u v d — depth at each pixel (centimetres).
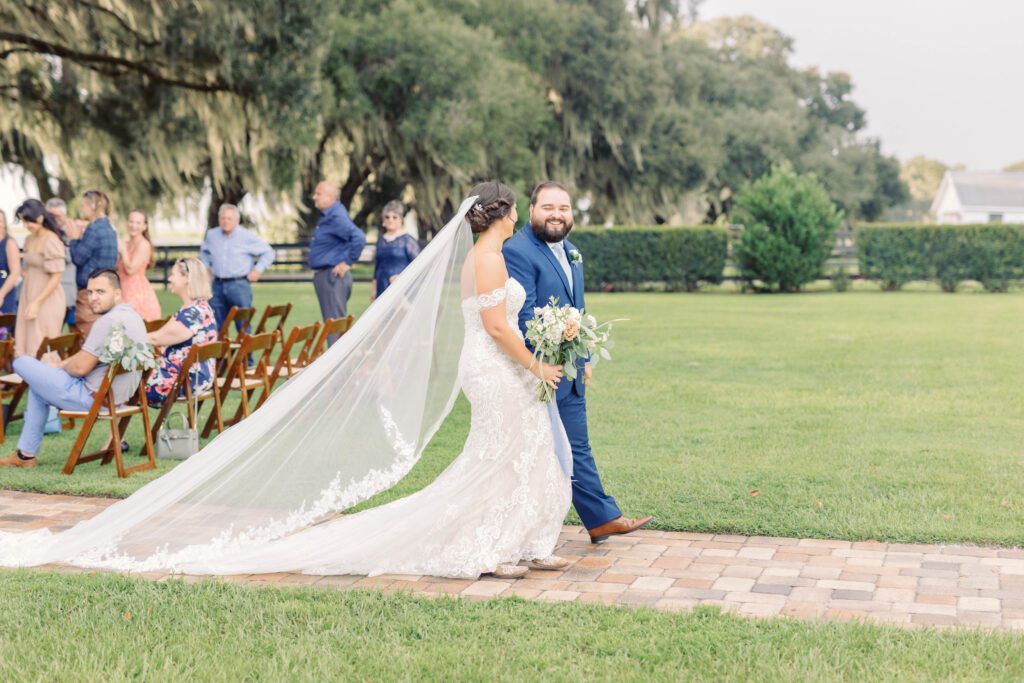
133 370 665
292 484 488
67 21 1709
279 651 364
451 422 855
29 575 454
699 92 4944
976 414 868
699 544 511
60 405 673
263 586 442
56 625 392
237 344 949
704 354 1307
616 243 2888
